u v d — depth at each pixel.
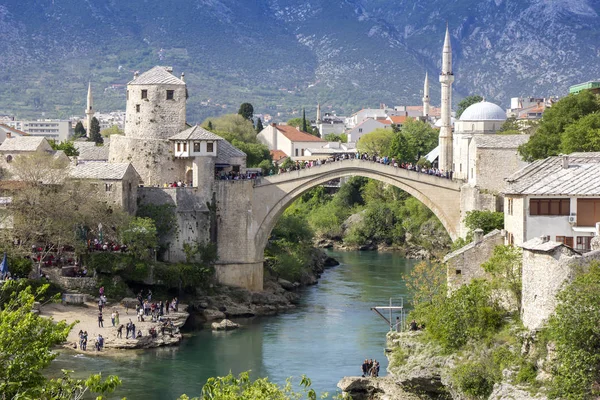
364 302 170.25
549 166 118.00
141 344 133.25
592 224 108.69
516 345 95.00
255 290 173.25
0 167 167.25
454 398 98.06
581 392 83.00
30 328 71.31
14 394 67.69
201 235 171.00
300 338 141.50
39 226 150.00
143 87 177.62
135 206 167.88
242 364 126.06
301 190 175.00
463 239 158.50
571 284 86.75
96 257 153.75
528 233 109.94
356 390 110.94
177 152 173.88
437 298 114.38
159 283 159.00
